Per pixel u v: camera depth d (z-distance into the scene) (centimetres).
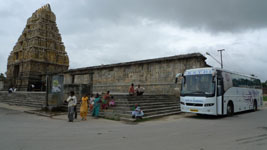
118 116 1177
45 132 732
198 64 1997
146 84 2381
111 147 527
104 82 2855
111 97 1370
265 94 5472
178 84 2102
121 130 801
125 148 518
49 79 1533
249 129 812
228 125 928
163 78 2250
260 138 641
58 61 4247
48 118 1165
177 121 1092
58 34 4372
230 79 1370
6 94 2691
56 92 1495
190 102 1195
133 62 2527
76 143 569
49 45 4094
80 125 929
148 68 2411
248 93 1625
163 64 2284
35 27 3981
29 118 1141
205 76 1200
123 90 2594
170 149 509
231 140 612
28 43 3991
